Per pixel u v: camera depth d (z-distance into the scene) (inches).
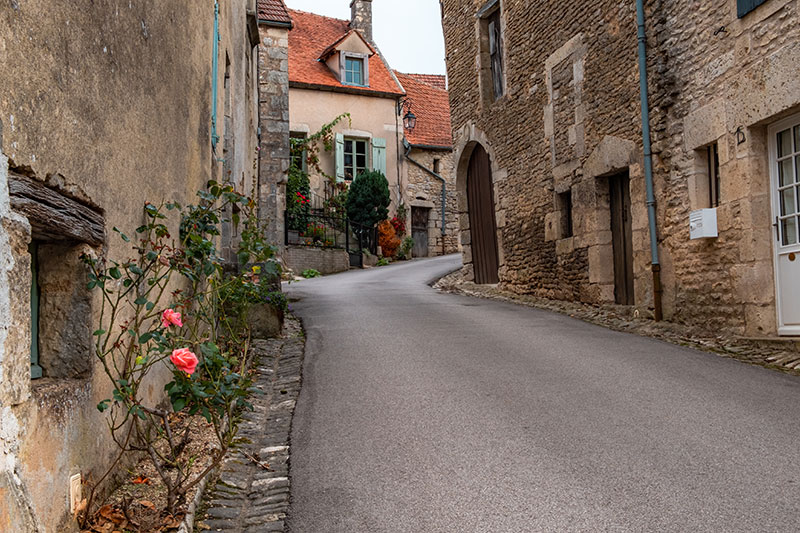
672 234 347.6
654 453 159.0
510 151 546.0
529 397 210.1
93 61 127.3
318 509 137.6
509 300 505.0
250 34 511.8
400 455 165.5
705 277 323.3
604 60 408.2
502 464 155.9
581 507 131.2
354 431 185.5
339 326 356.5
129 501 125.9
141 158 161.9
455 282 641.0
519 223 535.5
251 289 281.4
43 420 104.0
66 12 113.6
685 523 122.7
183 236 200.7
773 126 285.4
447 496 139.9
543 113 490.3
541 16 488.4
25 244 97.7
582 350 283.0
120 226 146.5
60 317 127.2
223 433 173.0
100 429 132.7
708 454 157.3
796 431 172.6
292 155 926.4
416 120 1093.1
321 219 870.4
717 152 319.0
